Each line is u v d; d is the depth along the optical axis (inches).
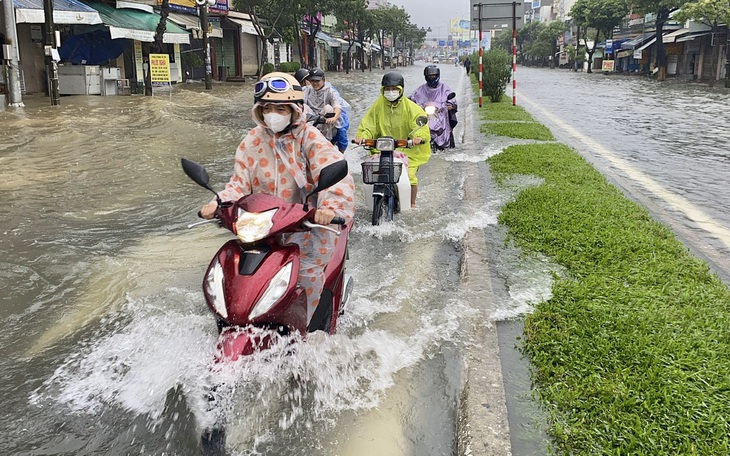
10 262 208.8
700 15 1360.7
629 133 564.7
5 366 145.1
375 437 120.3
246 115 654.5
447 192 319.0
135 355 148.3
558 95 1088.2
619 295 169.0
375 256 222.5
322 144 139.0
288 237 136.9
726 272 199.6
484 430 116.6
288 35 1385.3
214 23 1258.0
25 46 775.7
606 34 2405.3
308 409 127.8
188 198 299.4
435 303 181.5
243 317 119.0
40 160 382.3
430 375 142.0
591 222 238.7
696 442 107.5
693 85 1448.1
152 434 120.4
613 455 105.1
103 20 802.8
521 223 243.3
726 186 339.6
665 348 137.4
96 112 603.2
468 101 893.8
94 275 199.5
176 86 1048.8
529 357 142.9
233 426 121.7
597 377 128.0
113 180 334.6
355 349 150.9
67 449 116.6
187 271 203.8
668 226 255.0
